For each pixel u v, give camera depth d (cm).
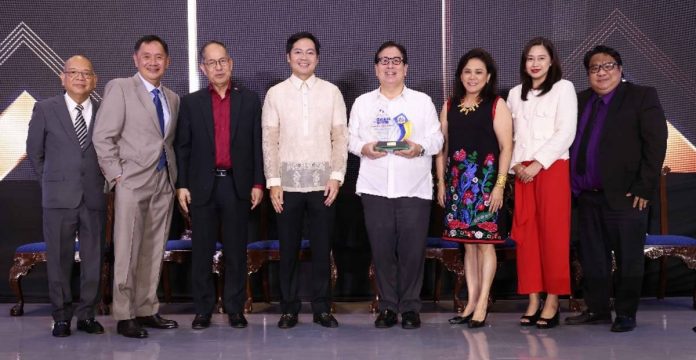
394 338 429
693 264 516
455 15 570
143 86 455
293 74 471
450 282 576
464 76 461
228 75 459
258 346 410
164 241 466
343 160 465
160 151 454
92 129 456
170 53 571
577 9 569
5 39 573
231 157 457
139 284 462
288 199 461
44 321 500
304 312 525
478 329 455
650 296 577
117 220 443
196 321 464
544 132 455
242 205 462
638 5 568
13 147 574
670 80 570
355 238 574
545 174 456
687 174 573
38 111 456
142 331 439
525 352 390
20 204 574
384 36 571
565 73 570
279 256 478
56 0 571
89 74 454
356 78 571
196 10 570
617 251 454
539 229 462
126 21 571
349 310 533
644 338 423
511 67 570
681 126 571
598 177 454
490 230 456
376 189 463
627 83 461
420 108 468
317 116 463
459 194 463
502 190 456
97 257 457
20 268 523
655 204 572
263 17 571
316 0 570
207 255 461
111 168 441
